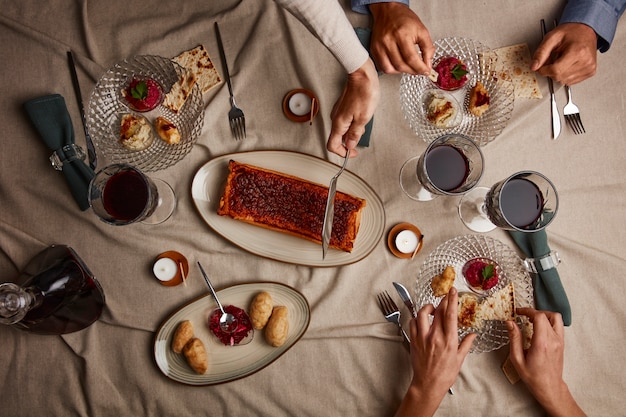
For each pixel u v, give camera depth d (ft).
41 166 4.38
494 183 4.48
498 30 4.55
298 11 3.02
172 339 4.25
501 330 4.27
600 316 4.38
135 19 4.52
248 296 4.31
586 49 4.25
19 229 4.33
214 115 4.42
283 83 4.49
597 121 4.52
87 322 4.14
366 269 4.40
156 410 4.31
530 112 4.48
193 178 4.30
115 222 3.91
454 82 4.33
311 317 4.34
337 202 4.20
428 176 4.07
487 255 4.36
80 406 4.27
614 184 4.48
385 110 4.49
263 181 4.21
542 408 4.34
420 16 4.55
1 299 3.61
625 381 4.33
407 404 4.10
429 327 4.10
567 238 4.40
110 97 4.27
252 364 4.27
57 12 4.51
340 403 4.36
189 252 4.37
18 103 4.42
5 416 4.24
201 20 4.50
